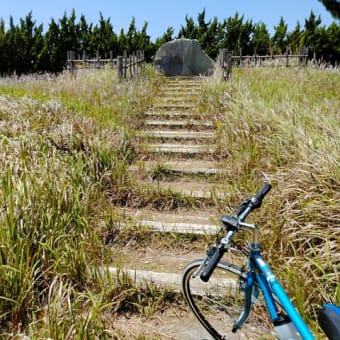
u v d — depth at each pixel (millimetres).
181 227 2877
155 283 2252
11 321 1807
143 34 16906
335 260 2064
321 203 2441
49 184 2703
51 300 1893
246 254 1600
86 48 16406
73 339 1675
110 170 3508
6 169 2709
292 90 6160
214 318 2062
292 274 2023
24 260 2070
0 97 5359
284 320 1353
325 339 1750
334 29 15742
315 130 3664
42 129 4051
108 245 2705
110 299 2098
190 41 11414
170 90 7816
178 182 3795
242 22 16797
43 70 15984
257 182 3260
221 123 5090
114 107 5766
